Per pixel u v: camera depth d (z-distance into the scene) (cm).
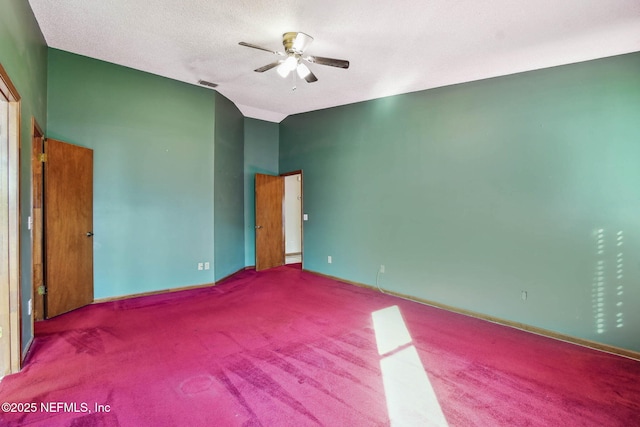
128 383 219
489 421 183
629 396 208
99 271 397
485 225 346
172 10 274
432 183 396
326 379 226
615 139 266
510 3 227
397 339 294
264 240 611
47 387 214
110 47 351
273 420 183
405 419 185
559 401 202
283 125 643
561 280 295
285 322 335
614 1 212
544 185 304
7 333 230
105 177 397
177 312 362
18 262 234
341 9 255
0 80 199
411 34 281
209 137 479
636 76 258
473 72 339
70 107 372
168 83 439
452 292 376
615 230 267
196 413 188
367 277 479
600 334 275
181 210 455
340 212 521
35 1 267
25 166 260
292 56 296
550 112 300
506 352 270
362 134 486
